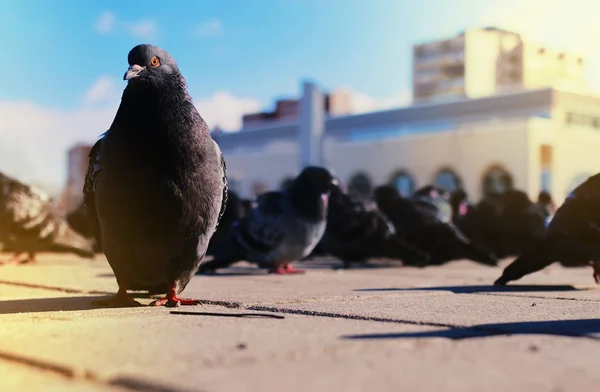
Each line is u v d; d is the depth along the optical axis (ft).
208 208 2.65
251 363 1.46
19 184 6.20
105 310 2.52
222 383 1.28
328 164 23.72
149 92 2.53
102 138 2.81
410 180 21.68
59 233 6.35
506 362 1.49
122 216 2.57
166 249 2.63
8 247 6.19
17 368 1.47
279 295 3.07
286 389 1.24
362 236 6.66
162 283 2.77
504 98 21.01
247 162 26.40
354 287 3.72
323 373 1.37
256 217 5.48
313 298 2.89
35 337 1.80
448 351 1.61
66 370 1.40
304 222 5.37
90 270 5.33
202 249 2.70
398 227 6.95
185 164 2.55
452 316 2.24
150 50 2.56
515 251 8.46
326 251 6.86
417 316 2.24
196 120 2.62
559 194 19.72
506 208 8.66
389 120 23.27
